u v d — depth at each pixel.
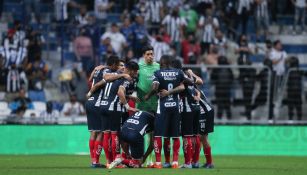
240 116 51.03
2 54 50.69
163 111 31.80
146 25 56.25
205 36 55.09
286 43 60.12
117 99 32.03
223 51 55.56
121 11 58.62
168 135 32.09
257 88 50.97
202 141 33.16
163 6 57.03
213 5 58.09
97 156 32.66
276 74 51.06
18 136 47.44
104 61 51.97
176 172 29.23
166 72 31.80
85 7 55.91
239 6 58.34
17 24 51.97
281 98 51.41
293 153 48.97
